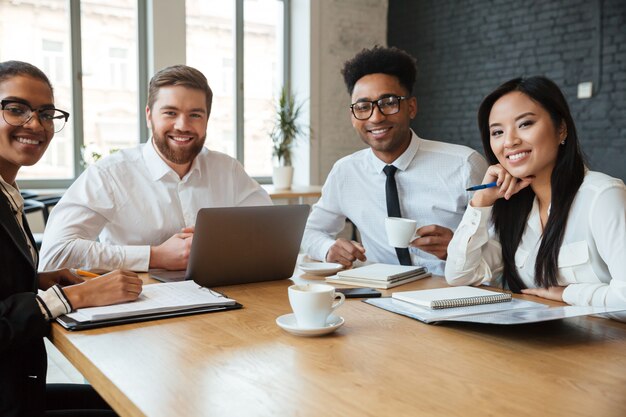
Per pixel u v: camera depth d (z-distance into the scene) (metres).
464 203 2.38
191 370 0.99
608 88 5.45
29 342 1.31
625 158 5.36
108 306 1.34
